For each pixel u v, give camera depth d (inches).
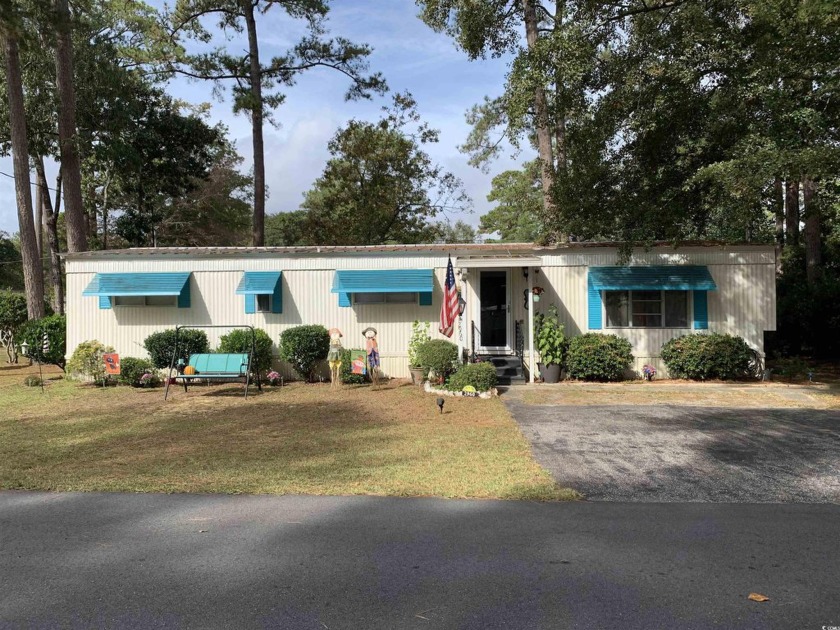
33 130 855.1
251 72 936.9
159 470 266.2
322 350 564.7
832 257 852.0
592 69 506.0
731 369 532.1
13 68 706.8
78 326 592.7
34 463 281.4
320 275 584.1
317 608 138.3
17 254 1729.8
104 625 131.3
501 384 530.6
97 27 915.4
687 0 498.9
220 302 586.6
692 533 184.5
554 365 540.7
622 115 528.7
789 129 442.6
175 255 586.6
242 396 492.7
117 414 415.8
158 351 557.6
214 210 1631.4
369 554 169.0
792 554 167.8
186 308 586.2
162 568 160.7
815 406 411.8
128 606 139.9
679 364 540.4
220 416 404.8
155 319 588.4
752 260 555.8
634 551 170.4
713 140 511.2
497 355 571.5
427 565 161.3
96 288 572.7
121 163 980.6
